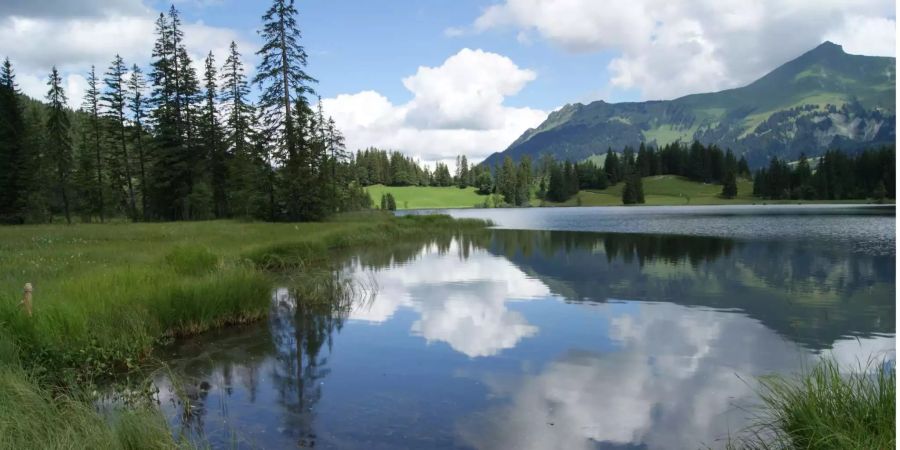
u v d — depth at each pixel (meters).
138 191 46.34
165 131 42.81
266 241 21.42
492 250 24.42
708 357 8.01
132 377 7.06
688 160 181.25
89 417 4.93
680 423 5.67
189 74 44.16
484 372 7.39
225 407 6.13
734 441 5.19
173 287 9.69
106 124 45.62
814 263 18.48
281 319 10.55
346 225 33.03
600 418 5.84
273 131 38.03
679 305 11.87
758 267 17.77
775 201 132.88
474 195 165.00
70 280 10.04
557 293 13.45
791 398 5.46
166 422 5.28
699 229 37.12
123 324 8.10
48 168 43.75
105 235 23.08
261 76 37.53
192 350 8.42
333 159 59.25
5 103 44.31
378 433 5.46
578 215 73.81
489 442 5.28
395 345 8.74
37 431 4.56
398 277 16.20
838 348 8.45
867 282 14.64
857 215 56.69
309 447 5.14
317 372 7.40
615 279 15.63
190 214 42.97
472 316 10.86
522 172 166.38
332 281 14.01
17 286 9.68
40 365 6.66
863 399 4.82
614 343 8.83
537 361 7.87
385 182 168.00
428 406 6.18
